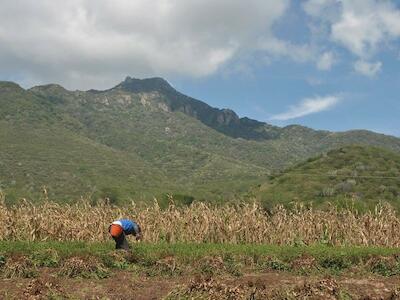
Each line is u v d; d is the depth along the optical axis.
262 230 20.72
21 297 10.80
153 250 14.66
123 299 11.34
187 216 20.59
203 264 13.85
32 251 13.66
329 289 12.15
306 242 20.84
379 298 12.29
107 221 19.91
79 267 12.84
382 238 20.97
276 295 11.80
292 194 57.81
